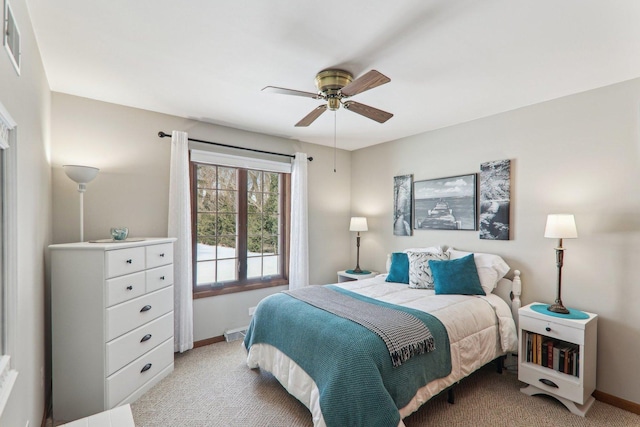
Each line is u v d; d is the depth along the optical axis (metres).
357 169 4.79
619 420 2.20
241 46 1.95
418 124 3.54
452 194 3.54
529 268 2.91
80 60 2.13
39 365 2.02
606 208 2.48
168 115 3.25
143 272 2.51
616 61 2.11
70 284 2.18
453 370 2.21
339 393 1.75
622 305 2.39
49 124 2.52
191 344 3.26
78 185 2.54
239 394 2.48
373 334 1.94
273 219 4.16
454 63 2.15
